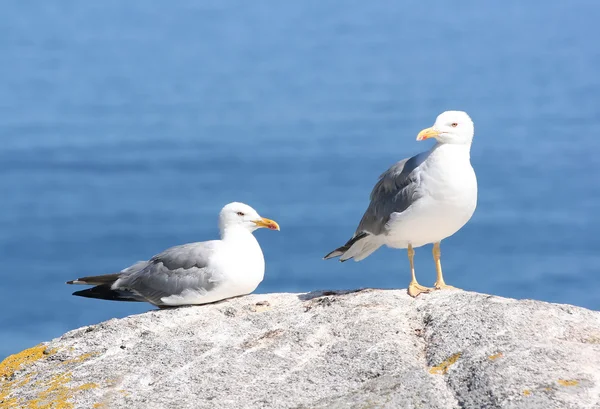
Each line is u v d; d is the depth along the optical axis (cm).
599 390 734
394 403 750
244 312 988
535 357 781
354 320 909
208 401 793
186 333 934
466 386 767
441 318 887
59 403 817
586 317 862
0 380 903
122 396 817
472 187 1038
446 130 1030
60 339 966
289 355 862
